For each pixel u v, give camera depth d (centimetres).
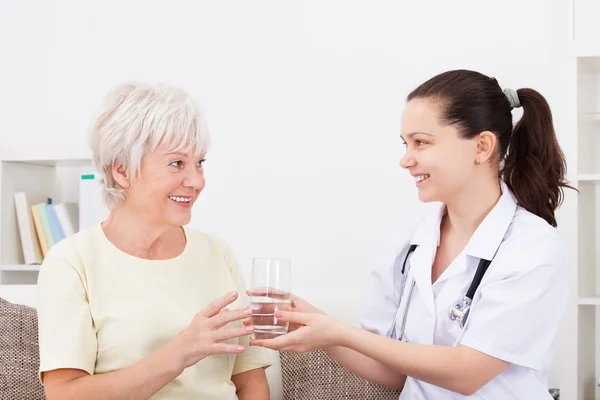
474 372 165
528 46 295
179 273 178
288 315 161
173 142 168
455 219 185
